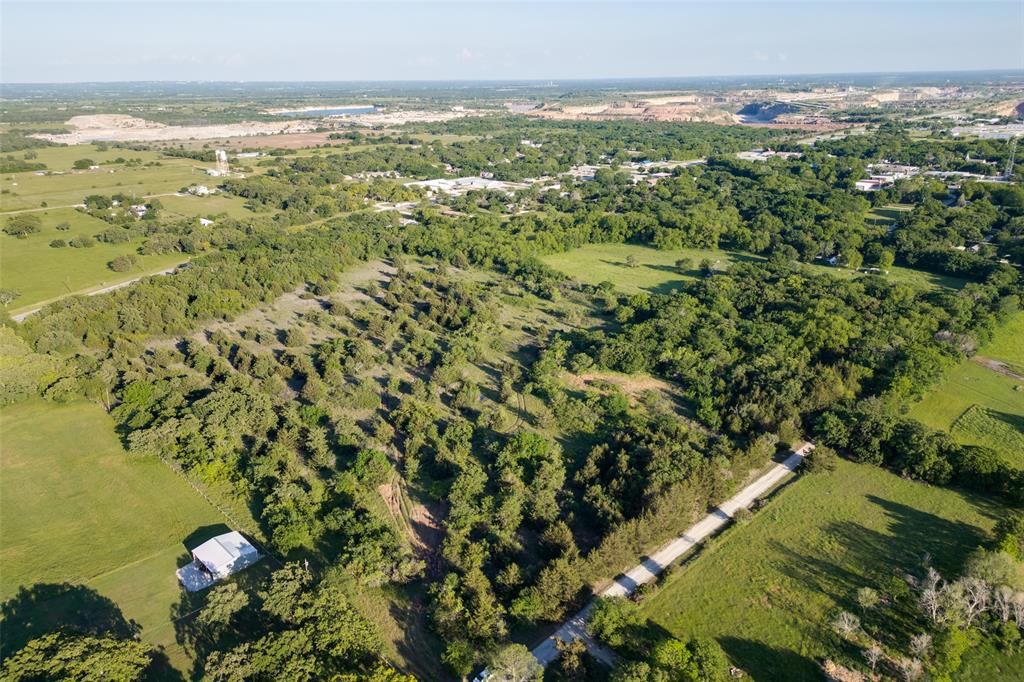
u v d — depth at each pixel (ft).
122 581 247.29
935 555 258.37
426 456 324.60
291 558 257.55
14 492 301.22
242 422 341.00
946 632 215.72
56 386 375.25
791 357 401.70
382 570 243.40
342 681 186.70
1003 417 359.87
